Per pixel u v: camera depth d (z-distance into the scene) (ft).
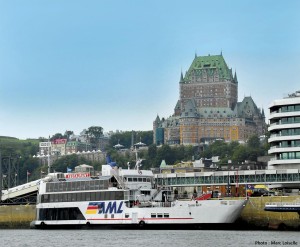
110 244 610.65
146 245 593.83
